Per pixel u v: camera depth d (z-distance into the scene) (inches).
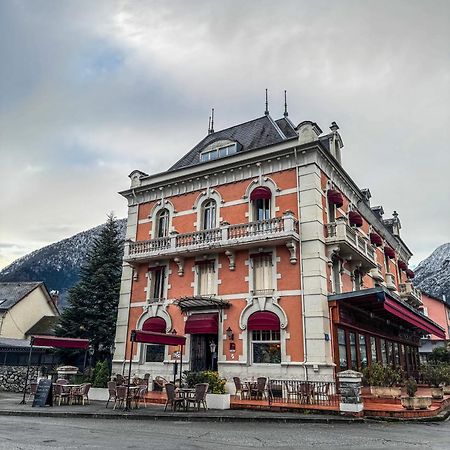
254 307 720.3
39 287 1505.9
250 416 496.4
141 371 811.4
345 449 327.0
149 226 920.3
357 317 764.0
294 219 713.0
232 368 711.1
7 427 430.3
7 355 1005.8
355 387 510.0
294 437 381.4
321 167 771.4
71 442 343.9
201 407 581.9
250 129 933.2
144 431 410.6
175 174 911.7
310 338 655.8
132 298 882.8
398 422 488.1
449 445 349.4
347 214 882.8
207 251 782.5
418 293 1380.4
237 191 814.5
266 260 743.7
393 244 1300.4
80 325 994.7
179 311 806.5
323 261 703.7
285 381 614.9
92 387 705.6
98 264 1077.1
